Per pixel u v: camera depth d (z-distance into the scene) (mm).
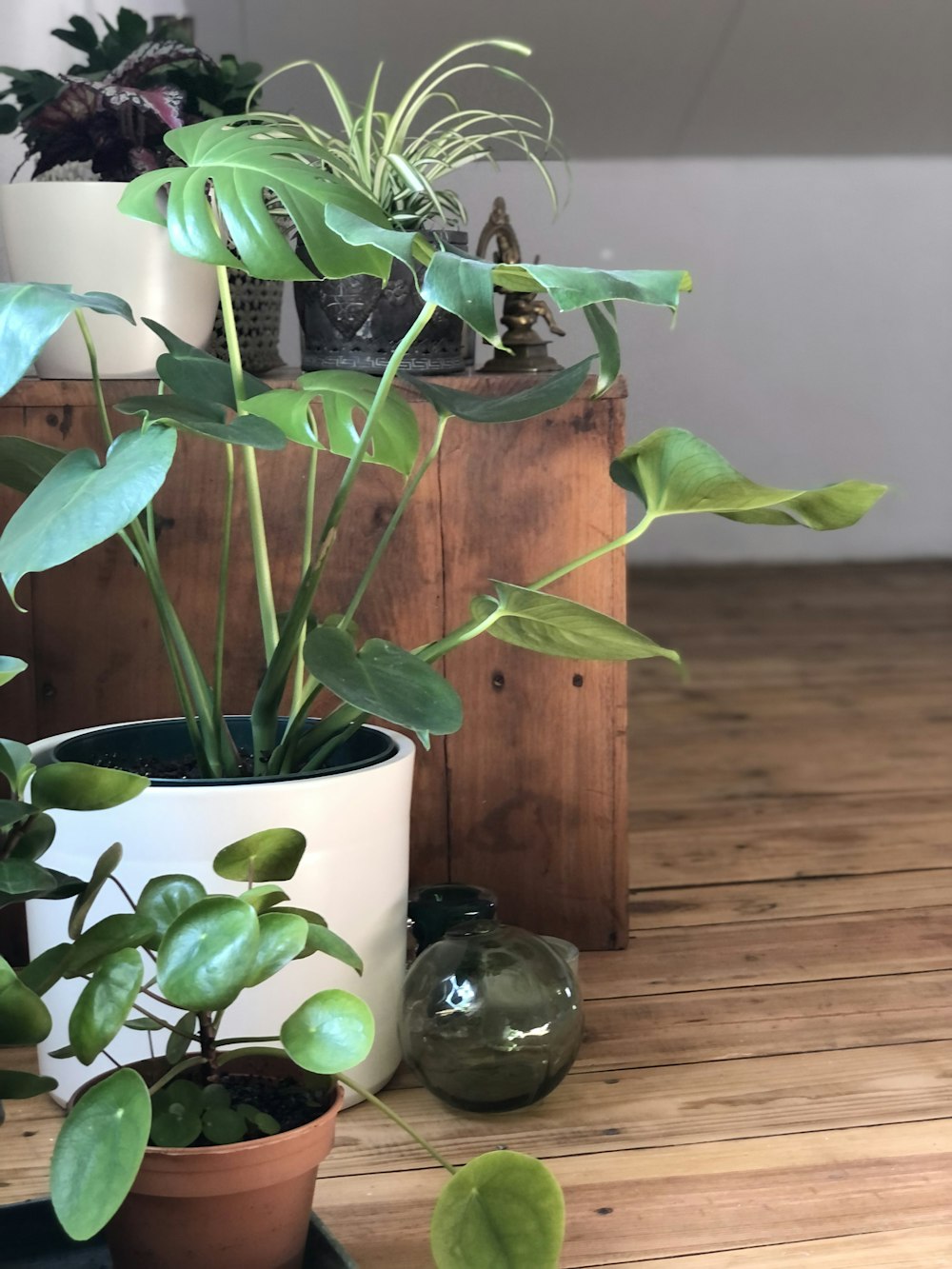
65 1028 1124
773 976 1455
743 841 1926
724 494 1060
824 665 3189
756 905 1669
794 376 4805
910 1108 1173
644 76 3797
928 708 2754
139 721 1346
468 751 1485
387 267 940
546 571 1456
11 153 1609
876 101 4164
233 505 1425
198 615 1438
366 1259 963
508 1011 1120
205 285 1359
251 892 770
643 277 841
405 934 1202
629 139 4316
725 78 3875
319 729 1177
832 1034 1316
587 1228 995
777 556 4945
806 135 4414
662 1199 1035
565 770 1499
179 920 744
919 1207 1022
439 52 3328
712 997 1402
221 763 1165
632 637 1054
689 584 4465
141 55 1419
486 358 1797
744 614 3896
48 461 1081
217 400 1092
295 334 2393
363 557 1443
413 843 1492
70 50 1793
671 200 4598
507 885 1511
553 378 1150
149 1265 843
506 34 3359
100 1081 848
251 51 3174
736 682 3037
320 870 1079
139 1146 693
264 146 975
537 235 1926
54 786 821
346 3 3039
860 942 1551
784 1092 1202
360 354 1418
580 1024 1161
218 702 1159
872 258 4754
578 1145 1117
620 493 1448
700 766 2340
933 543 4992
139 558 1139
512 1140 1127
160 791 1029
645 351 2219
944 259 4789
